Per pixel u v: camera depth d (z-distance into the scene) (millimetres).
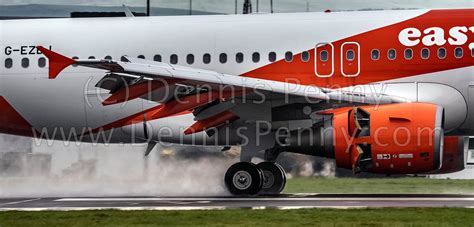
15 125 96250
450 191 98250
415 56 86688
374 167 82625
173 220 66000
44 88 93250
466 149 92000
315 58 88312
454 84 86250
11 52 93750
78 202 83375
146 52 91125
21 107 94438
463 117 86625
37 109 94188
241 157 86688
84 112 93000
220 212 69875
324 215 67438
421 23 87375
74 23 93625
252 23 90125
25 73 93438
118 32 92125
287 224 62875
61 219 67562
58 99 93188
